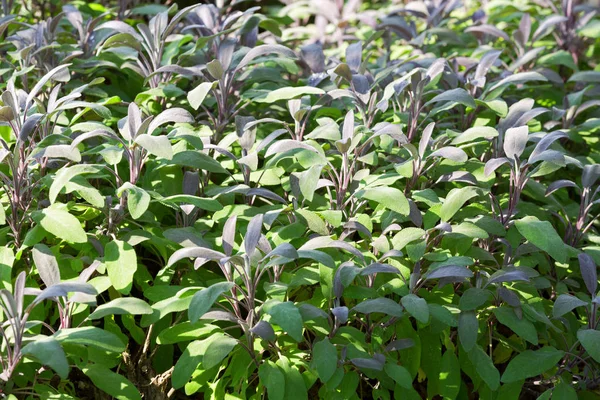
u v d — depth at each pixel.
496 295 1.57
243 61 1.72
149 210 1.65
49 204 1.59
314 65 1.89
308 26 2.57
